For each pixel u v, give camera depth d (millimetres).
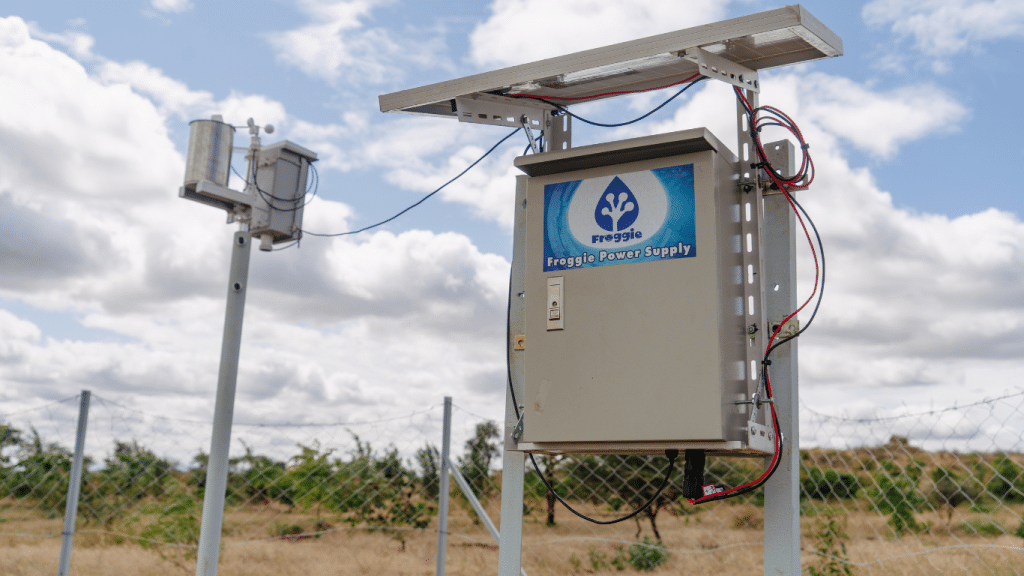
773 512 2635
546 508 9406
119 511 8188
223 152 6285
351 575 7223
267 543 8273
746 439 2521
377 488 8469
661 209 2604
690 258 2529
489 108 3193
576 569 8039
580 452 2770
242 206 6324
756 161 2771
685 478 2562
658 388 2496
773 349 2717
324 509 8594
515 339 2992
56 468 8195
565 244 2734
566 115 3363
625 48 2621
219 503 5027
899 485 5754
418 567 7625
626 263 2621
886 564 5789
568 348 2652
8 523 8117
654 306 2551
